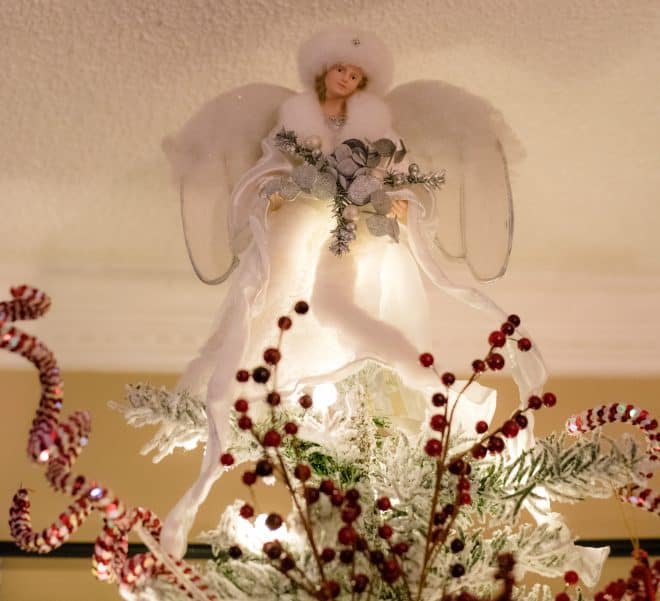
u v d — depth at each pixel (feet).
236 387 3.36
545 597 3.44
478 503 3.35
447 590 3.20
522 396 3.58
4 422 4.21
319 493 3.17
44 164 4.00
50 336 4.33
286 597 3.15
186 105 3.84
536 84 3.86
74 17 3.56
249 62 3.74
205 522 4.07
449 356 4.43
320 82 3.67
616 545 4.20
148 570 3.12
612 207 4.33
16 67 3.69
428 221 3.70
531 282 4.58
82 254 4.36
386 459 3.38
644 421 3.37
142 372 4.34
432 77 3.83
